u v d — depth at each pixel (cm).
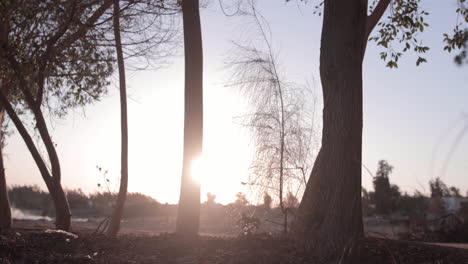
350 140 837
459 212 1287
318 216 848
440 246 865
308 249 823
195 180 1068
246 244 881
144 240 961
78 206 2727
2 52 1045
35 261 756
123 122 1402
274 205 1026
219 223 1709
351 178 827
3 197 1349
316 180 886
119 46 1212
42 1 1054
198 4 1105
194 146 1074
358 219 821
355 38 866
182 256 840
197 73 1091
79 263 763
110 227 1356
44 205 2947
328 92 867
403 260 763
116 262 777
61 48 1117
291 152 1004
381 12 1138
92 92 1269
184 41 1105
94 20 1145
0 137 1342
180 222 1055
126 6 1161
